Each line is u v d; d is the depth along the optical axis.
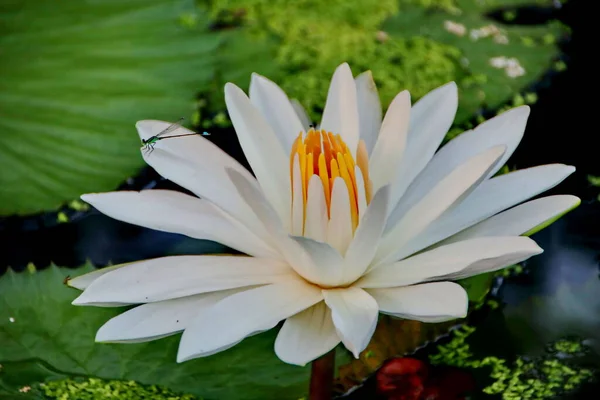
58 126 0.94
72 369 0.85
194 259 0.83
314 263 0.81
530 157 0.94
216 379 0.85
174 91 0.96
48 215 0.92
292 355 0.80
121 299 0.81
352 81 0.85
